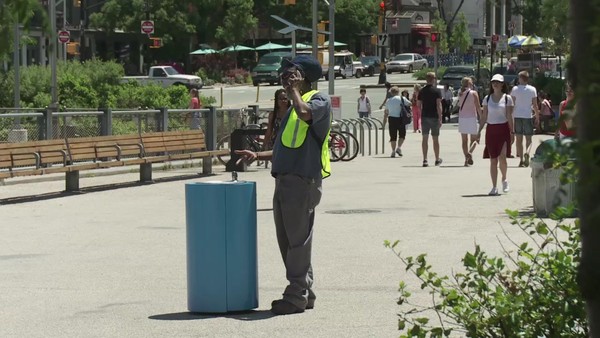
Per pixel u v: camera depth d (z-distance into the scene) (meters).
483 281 12.05
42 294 20.59
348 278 21.70
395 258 24.20
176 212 35.03
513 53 167.62
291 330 16.91
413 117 86.31
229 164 29.45
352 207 35.16
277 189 18.06
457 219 31.36
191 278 18.34
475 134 52.97
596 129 5.77
